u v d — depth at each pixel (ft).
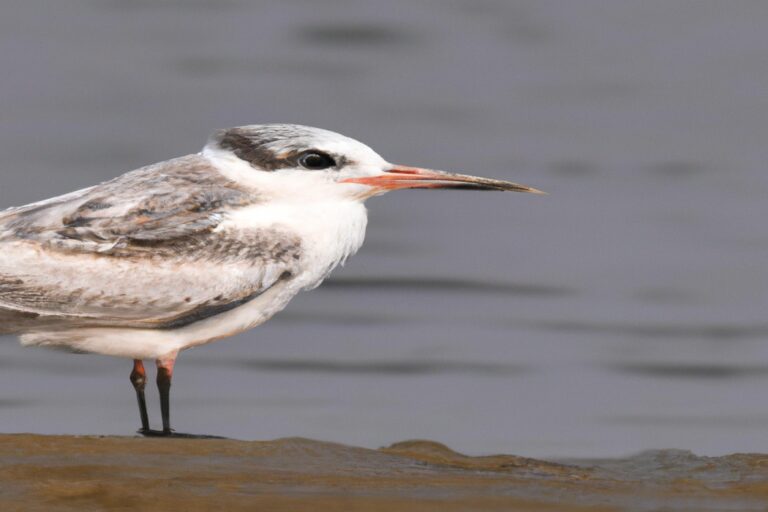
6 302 35.35
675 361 54.19
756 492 30.22
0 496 28.09
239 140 37.11
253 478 29.89
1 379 49.44
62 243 35.58
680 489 30.48
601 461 38.09
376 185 37.35
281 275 36.60
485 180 38.37
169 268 35.68
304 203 36.96
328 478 30.12
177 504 27.91
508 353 54.90
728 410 48.21
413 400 48.75
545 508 28.53
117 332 36.32
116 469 30.12
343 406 48.34
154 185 36.52
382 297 62.08
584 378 52.03
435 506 28.32
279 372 51.85
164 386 36.78
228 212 36.40
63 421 45.85
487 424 46.34
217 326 36.83
